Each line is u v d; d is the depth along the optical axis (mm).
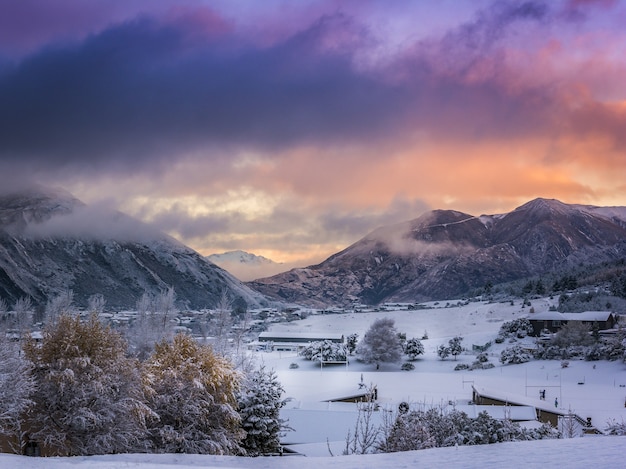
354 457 24922
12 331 83625
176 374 41844
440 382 124625
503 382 122875
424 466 21641
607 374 124812
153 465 22234
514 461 21281
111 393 38594
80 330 39219
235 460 26172
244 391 47406
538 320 184375
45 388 37125
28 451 37344
